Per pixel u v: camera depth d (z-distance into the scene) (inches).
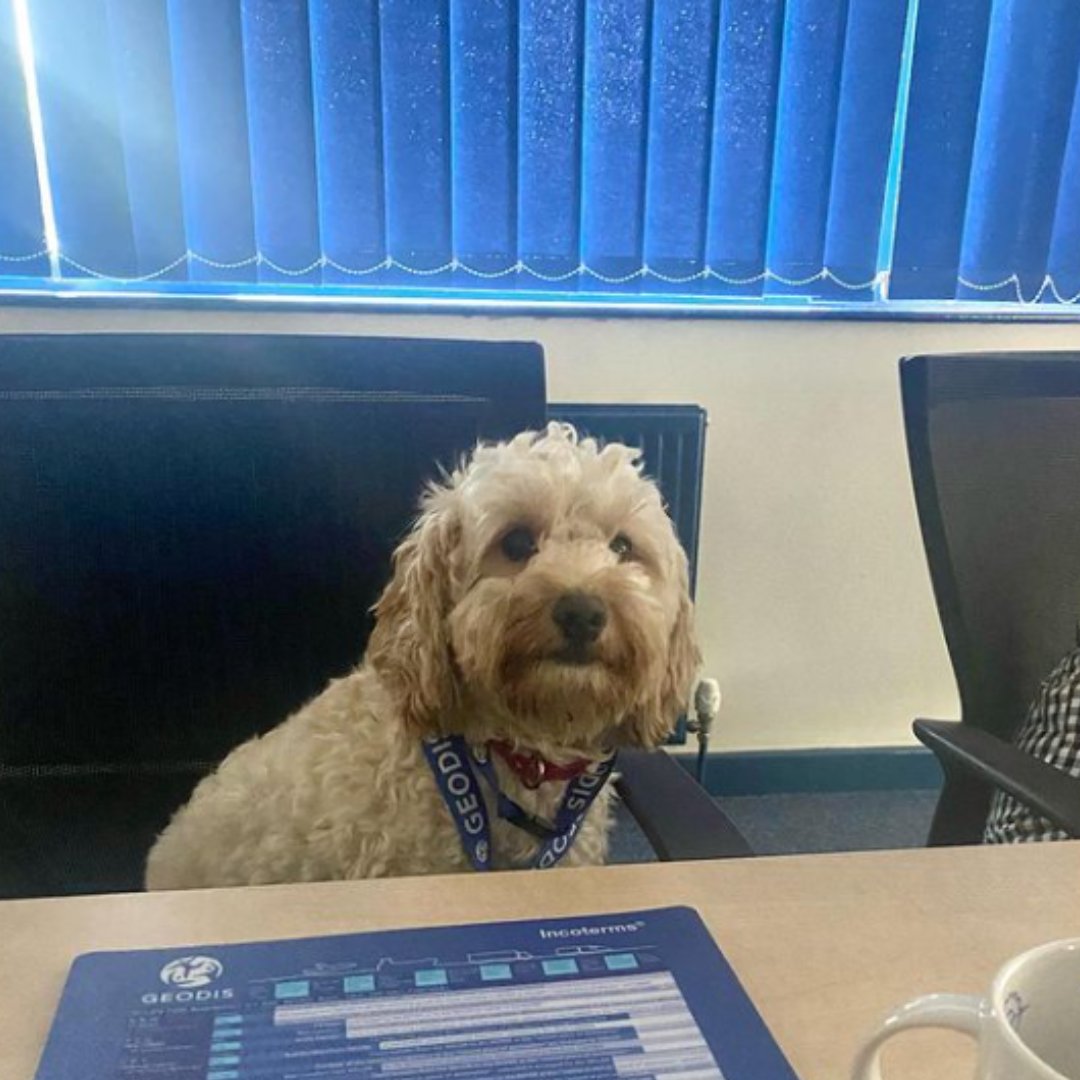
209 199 80.3
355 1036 22.0
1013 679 53.1
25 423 49.3
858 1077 17.7
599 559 48.5
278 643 53.4
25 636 50.9
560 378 89.2
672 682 52.5
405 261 83.7
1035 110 87.6
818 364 92.1
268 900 27.1
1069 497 55.0
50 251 80.1
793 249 88.4
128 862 53.9
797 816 100.0
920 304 93.2
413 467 52.6
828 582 98.0
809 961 24.9
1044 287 92.0
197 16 76.7
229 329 83.7
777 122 85.7
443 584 49.0
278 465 51.7
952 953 25.2
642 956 24.7
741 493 94.5
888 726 103.0
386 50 79.5
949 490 52.5
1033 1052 16.3
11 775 52.1
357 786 49.4
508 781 47.8
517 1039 22.1
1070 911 27.0
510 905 27.0
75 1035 22.0
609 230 85.7
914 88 85.9
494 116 81.9
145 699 52.7
